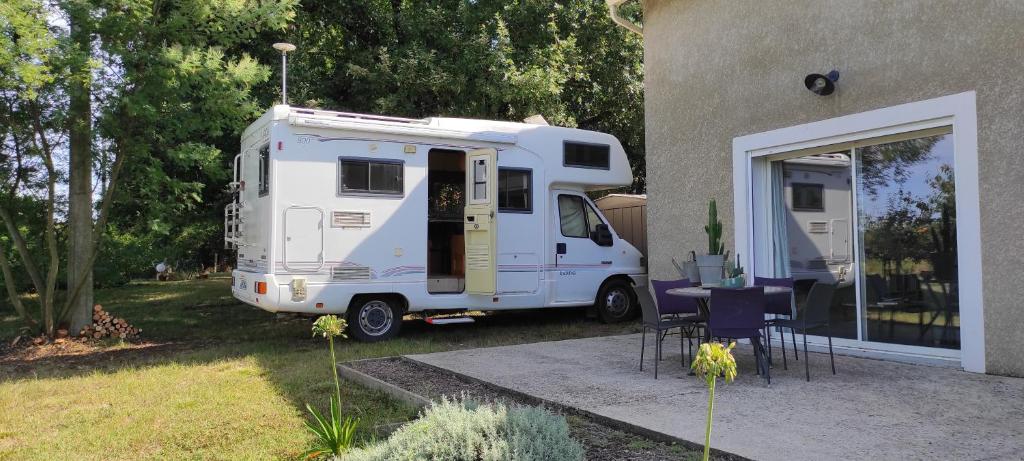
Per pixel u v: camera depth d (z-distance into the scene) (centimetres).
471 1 1337
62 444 452
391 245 870
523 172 965
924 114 596
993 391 500
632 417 447
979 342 563
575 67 1393
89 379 662
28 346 892
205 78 917
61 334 930
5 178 909
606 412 462
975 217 562
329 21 1358
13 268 1076
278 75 1211
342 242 840
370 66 1266
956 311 593
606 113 1519
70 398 582
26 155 916
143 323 1132
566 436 314
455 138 916
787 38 718
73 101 866
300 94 1222
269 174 812
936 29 589
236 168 988
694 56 834
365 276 853
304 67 1281
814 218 716
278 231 805
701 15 824
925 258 618
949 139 599
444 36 1270
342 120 839
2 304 1348
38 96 835
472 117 1254
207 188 1263
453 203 1121
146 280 2369
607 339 830
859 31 650
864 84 645
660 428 419
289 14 970
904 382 539
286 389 596
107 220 1034
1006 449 369
